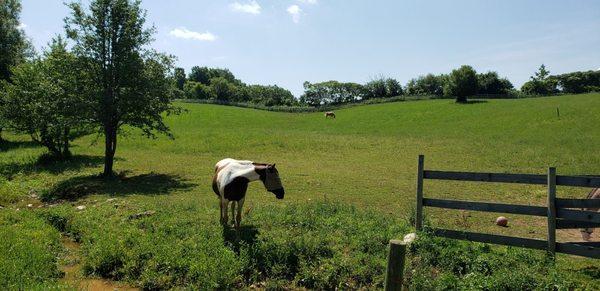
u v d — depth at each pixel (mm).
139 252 9117
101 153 30781
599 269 8039
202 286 7832
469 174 9289
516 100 67062
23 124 25328
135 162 27047
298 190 18094
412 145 34156
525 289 7148
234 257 8742
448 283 7375
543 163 24531
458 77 69188
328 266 8172
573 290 7180
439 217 12922
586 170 22125
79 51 21172
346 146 34125
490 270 7906
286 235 9953
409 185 19297
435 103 71062
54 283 7801
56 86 21219
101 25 21172
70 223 11844
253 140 36812
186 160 28156
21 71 26031
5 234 10289
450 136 39938
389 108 71062
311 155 30484
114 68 21438
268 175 10281
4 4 41750
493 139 36031
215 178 11398
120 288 8172
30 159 26531
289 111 89875
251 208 13219
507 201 16000
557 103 54531
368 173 22844
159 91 22500
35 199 16828
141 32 22281
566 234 11203
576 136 33844
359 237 9711
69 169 23531
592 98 56344
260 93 130000
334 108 88250
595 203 7992
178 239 9977
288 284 7992
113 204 14570
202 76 182000
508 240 8750
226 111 73625
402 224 10844
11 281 7699
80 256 9680
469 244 8914
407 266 8031
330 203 14070
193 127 54125
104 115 21047
